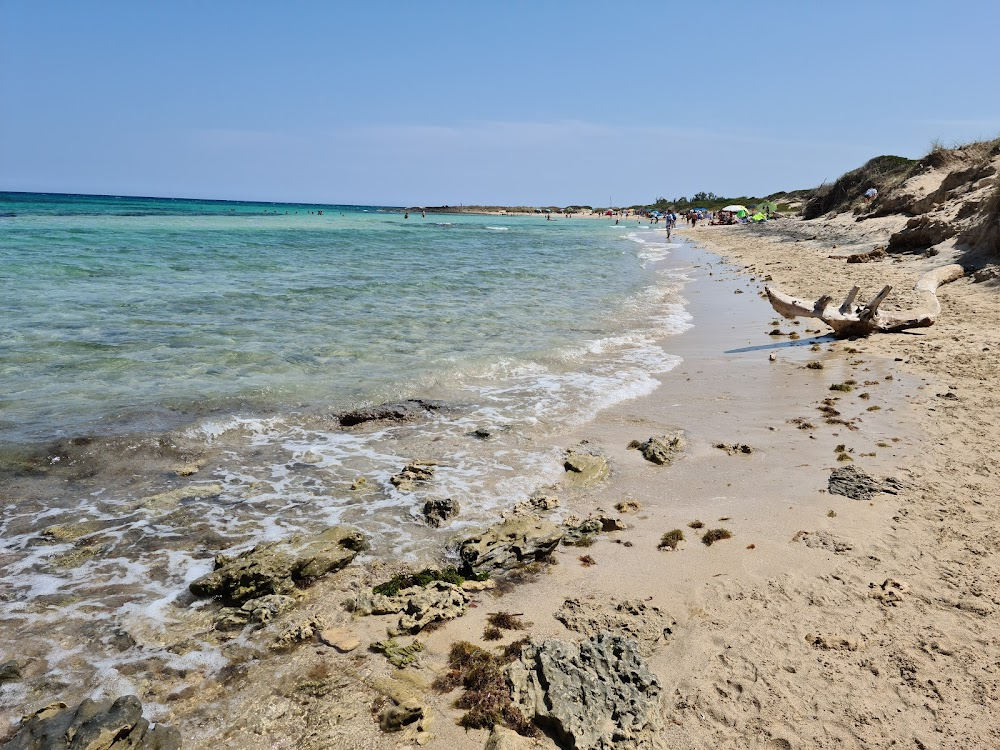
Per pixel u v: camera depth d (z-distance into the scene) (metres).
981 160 35.47
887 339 15.36
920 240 26.84
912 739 4.27
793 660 5.04
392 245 45.09
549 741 4.37
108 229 44.50
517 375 13.01
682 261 38.69
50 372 11.16
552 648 5.11
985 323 15.59
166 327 14.92
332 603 5.88
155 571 6.20
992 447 8.73
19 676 4.78
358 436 9.70
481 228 84.31
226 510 7.39
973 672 4.81
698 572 6.34
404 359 13.38
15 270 22.08
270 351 13.42
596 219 149.12
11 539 6.55
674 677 4.91
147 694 4.68
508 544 6.65
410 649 5.26
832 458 8.84
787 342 16.11
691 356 14.94
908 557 6.35
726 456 9.17
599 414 10.94
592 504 7.85
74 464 8.07
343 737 4.33
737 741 4.31
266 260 30.25
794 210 82.75
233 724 4.42
